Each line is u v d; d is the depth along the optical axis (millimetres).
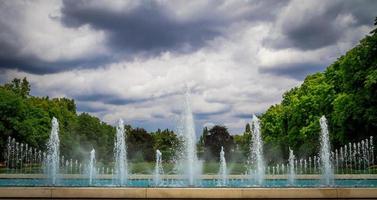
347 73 37688
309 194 12539
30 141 52219
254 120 37219
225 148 94125
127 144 97375
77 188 12750
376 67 34688
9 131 50281
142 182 28484
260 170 35938
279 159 66500
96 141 77562
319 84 51469
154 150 97875
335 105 40219
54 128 37500
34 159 53125
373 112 35125
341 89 45094
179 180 30391
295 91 66375
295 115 53906
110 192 12695
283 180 29641
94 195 12688
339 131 41875
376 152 38656
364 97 35406
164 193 12594
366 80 34344
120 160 32594
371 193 12531
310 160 49375
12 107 50875
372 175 29734
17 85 72938
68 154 66188
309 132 48406
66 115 76625
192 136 32062
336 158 42531
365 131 38812
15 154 51031
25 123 51688
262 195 12516
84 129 76625
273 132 71750
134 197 12641
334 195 12539
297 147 54500
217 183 27797
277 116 70500
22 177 30703
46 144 58656
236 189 12562
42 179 30234
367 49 35312
